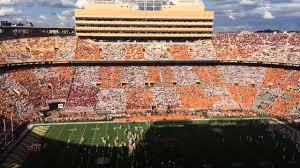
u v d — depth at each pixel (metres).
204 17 124.38
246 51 120.69
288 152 69.31
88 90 105.06
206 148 71.19
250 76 114.44
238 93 107.88
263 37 127.19
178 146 72.25
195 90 108.12
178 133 81.06
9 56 107.19
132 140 75.69
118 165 62.53
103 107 99.00
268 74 114.00
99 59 113.44
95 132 82.31
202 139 76.69
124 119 93.38
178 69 116.44
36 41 117.19
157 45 123.81
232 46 123.44
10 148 71.31
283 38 124.88
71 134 80.75
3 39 115.81
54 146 72.69
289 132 81.56
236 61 117.62
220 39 128.00
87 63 114.06
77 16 120.06
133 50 119.69
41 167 62.25
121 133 81.50
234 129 84.06
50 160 65.31
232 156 67.12
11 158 66.31
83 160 65.06
